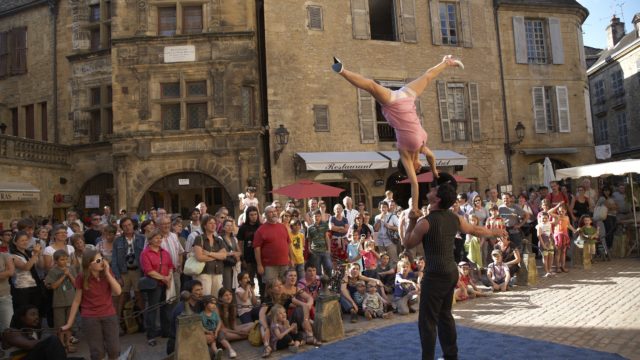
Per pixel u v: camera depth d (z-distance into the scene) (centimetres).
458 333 739
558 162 2284
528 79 2227
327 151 1877
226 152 1734
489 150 2122
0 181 1639
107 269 630
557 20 2298
